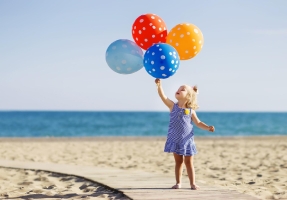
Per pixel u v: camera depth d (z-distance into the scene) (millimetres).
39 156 11984
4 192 6152
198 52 5766
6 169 8375
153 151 13641
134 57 5629
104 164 10195
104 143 17156
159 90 5531
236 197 5180
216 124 57906
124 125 54812
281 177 7914
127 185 6074
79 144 16547
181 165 5723
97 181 6535
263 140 19531
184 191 5543
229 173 8516
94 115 97312
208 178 7828
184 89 5504
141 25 5727
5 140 19172
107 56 5711
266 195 5965
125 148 14766
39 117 82750
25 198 5672
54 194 5941
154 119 72625
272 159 11102
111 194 5723
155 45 5375
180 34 5566
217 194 5344
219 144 16516
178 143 5484
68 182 6988
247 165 9852
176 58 5316
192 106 5500
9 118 78000
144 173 7352
